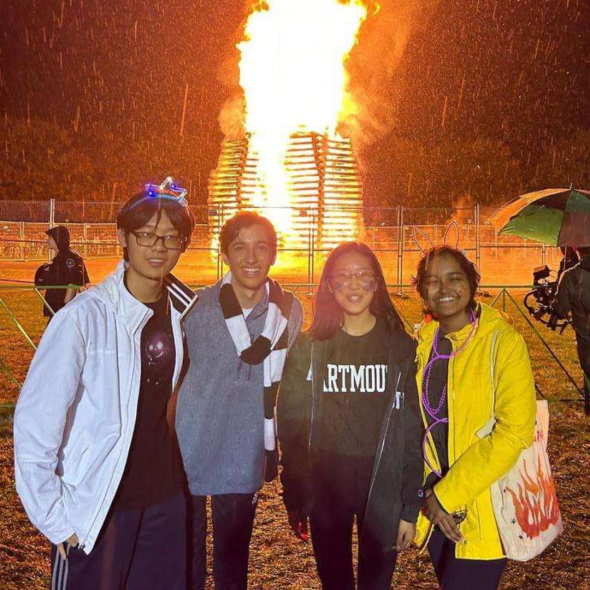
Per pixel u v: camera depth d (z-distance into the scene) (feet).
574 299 23.56
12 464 19.97
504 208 24.31
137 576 8.82
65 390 7.83
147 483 8.60
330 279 9.95
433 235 84.02
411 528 9.71
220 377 10.46
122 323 8.36
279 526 15.98
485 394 9.41
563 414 25.45
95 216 110.52
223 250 10.71
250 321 10.80
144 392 8.54
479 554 9.18
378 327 10.05
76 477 8.09
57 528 7.78
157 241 8.44
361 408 9.96
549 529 9.42
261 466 10.91
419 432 9.87
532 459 9.54
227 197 69.10
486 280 72.18
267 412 10.67
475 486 8.95
